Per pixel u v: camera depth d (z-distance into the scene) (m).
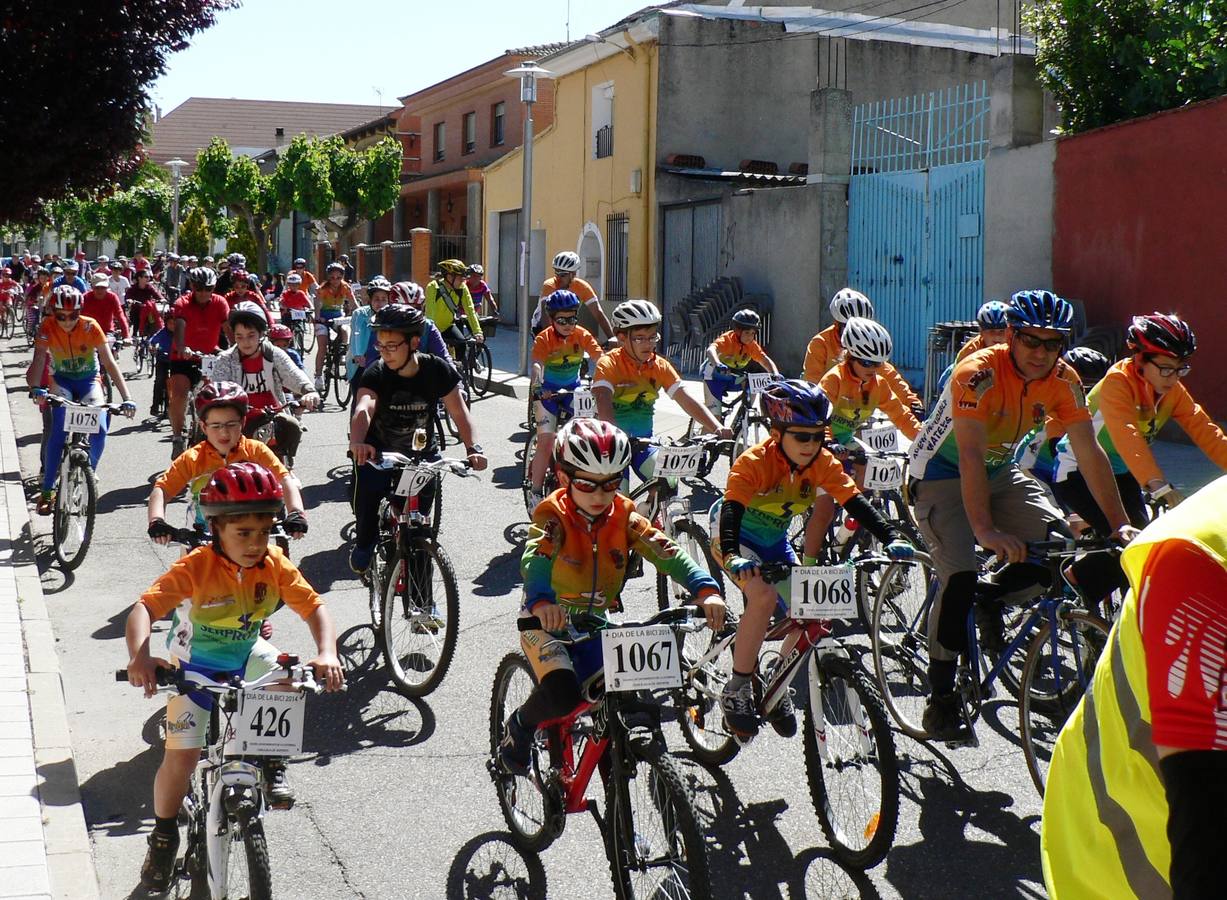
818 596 4.30
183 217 53.22
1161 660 1.70
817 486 4.82
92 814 4.56
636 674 3.69
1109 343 13.01
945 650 4.77
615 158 23.66
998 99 15.10
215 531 3.77
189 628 3.92
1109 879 1.87
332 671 3.64
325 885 4.07
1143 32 13.83
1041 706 4.55
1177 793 1.65
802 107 23.03
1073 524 5.45
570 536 4.02
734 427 10.70
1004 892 3.96
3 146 11.72
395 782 4.91
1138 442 5.14
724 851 4.28
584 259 25.39
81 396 8.75
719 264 20.42
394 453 6.27
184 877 3.95
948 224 15.90
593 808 3.96
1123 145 13.05
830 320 17.78
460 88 35.91
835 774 4.23
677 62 22.12
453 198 37.59
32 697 5.43
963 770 4.93
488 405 16.16
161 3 11.85
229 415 5.48
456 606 5.73
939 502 4.93
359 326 9.80
